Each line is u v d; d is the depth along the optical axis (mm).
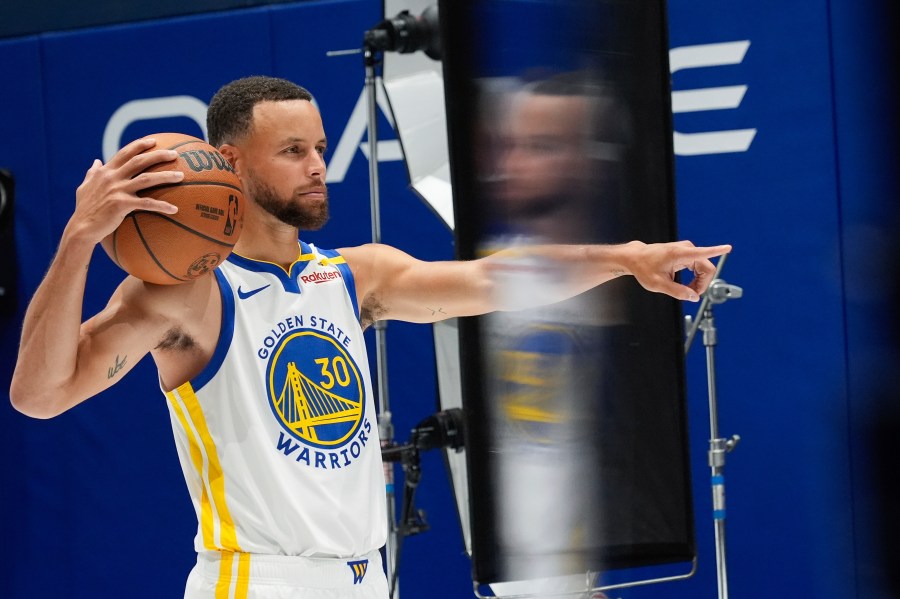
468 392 4375
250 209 3846
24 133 8797
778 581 7043
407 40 5824
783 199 7008
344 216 8008
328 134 8023
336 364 3838
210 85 8312
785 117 6969
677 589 7258
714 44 7098
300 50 8070
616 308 4461
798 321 7004
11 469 8766
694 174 7211
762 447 7094
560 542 4438
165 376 3721
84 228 3117
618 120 4258
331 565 3672
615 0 4227
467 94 4207
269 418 3676
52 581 8664
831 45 6844
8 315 8852
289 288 3838
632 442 4512
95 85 8609
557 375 4418
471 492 4398
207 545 3684
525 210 4211
